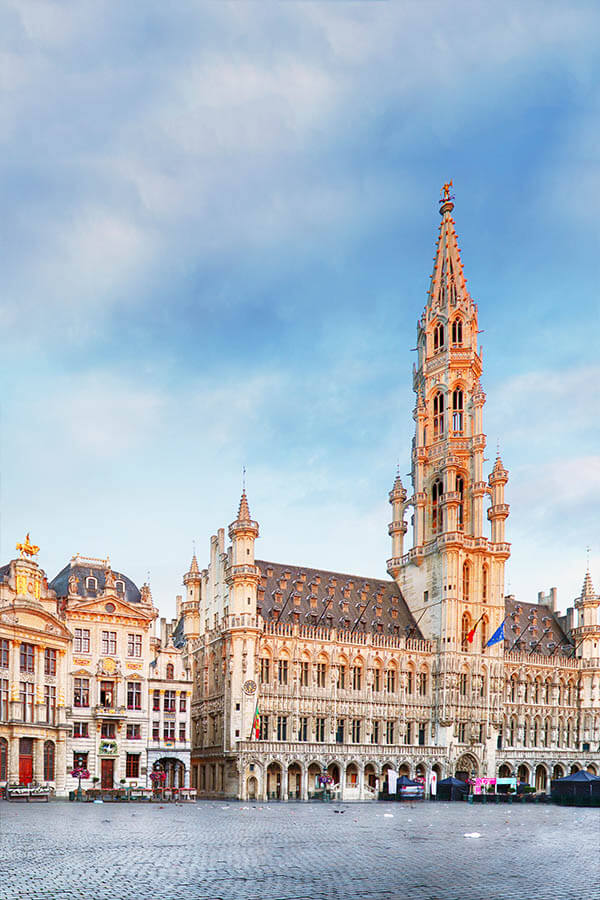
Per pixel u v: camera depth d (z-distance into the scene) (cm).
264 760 12088
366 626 14262
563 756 15512
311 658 13250
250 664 12419
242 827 5684
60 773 10500
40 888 2778
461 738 14150
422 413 15800
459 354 15775
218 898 2669
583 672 16150
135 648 11406
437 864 3681
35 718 10294
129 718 11212
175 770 11569
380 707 13775
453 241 16550
